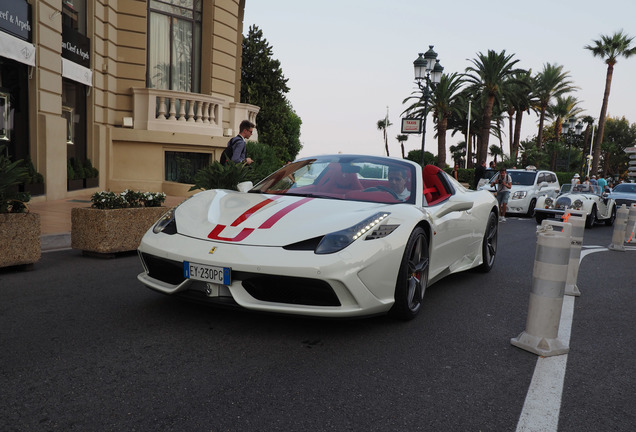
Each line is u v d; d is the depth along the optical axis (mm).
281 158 37250
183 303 3787
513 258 7031
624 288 5359
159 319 3400
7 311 3486
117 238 5523
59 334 3057
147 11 14680
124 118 14242
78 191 12227
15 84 10109
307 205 3564
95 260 5398
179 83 15500
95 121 13508
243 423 2088
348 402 2332
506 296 4648
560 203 12680
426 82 16156
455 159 69125
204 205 3717
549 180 16766
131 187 14297
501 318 3906
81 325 3234
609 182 67625
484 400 2436
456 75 34938
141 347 2891
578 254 4922
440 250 4195
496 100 37312
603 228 13539
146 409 2168
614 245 8609
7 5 9250
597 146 42500
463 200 4234
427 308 4082
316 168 4438
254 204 3631
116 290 4133
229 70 16547
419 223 3746
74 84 12617
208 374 2562
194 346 2936
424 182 4824
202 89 15914
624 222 8555
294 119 56375
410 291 3590
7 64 9852
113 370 2562
